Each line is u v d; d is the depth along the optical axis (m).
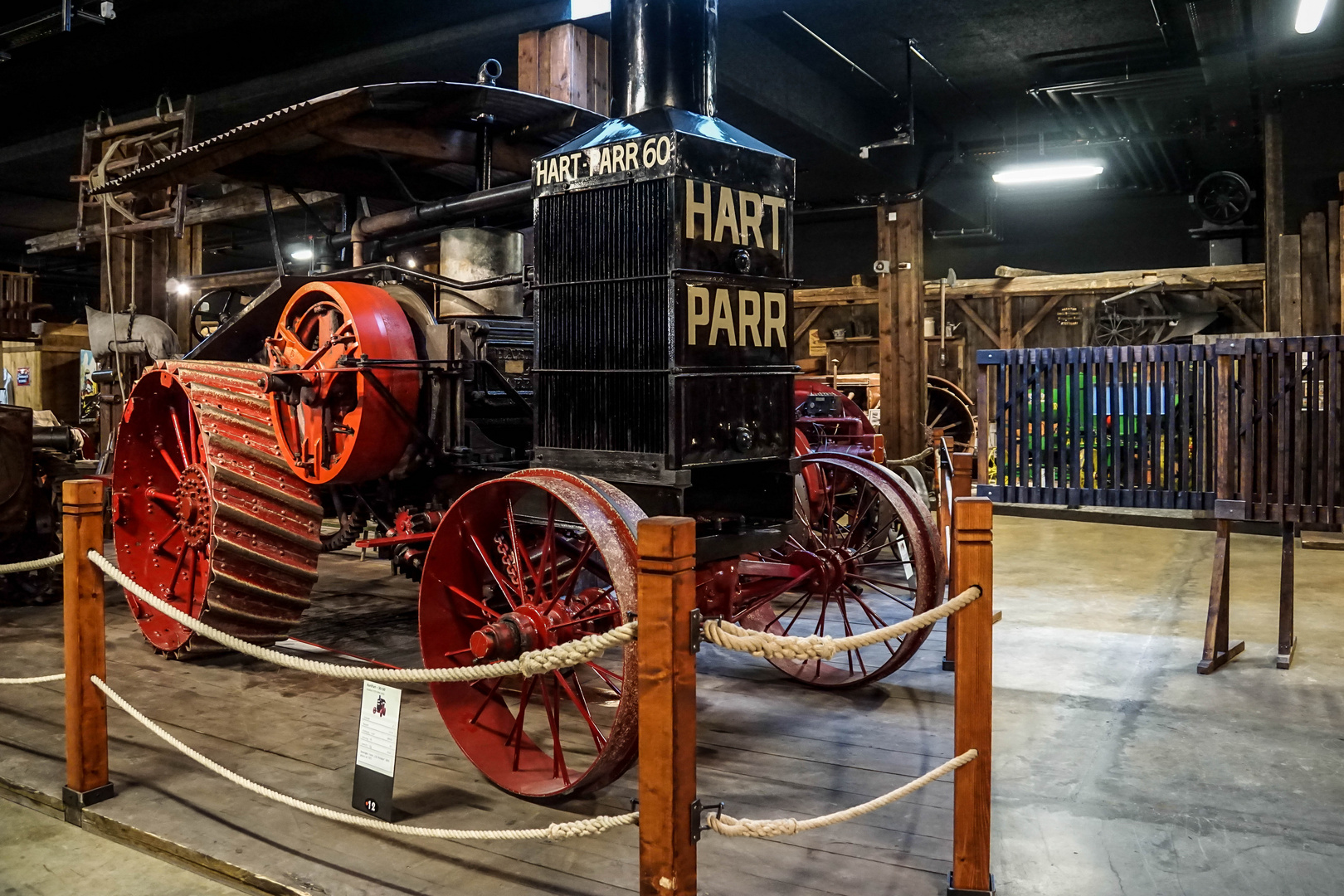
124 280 8.42
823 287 16.62
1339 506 4.34
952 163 10.86
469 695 3.43
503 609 3.98
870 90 10.61
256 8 8.31
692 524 2.11
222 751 3.51
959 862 2.45
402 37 8.59
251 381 4.84
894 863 2.66
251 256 19.70
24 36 7.98
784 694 4.20
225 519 4.36
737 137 3.60
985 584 2.42
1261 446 4.49
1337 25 8.52
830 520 5.30
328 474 4.32
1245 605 5.81
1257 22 8.34
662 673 2.06
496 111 4.96
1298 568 6.98
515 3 7.71
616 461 3.49
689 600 2.10
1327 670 4.46
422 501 4.51
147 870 2.79
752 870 2.62
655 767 2.08
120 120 11.01
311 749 3.52
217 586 4.33
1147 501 4.76
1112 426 4.80
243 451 4.48
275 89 9.47
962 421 12.01
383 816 2.89
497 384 4.66
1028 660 4.68
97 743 3.13
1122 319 12.77
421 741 3.63
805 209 13.38
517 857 2.71
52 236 9.38
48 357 14.07
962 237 15.45
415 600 6.03
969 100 11.23
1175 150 12.61
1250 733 3.67
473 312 4.90
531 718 3.86
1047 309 13.30
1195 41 8.74
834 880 2.56
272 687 4.27
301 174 5.36
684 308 3.36
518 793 3.08
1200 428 4.66
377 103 4.55
